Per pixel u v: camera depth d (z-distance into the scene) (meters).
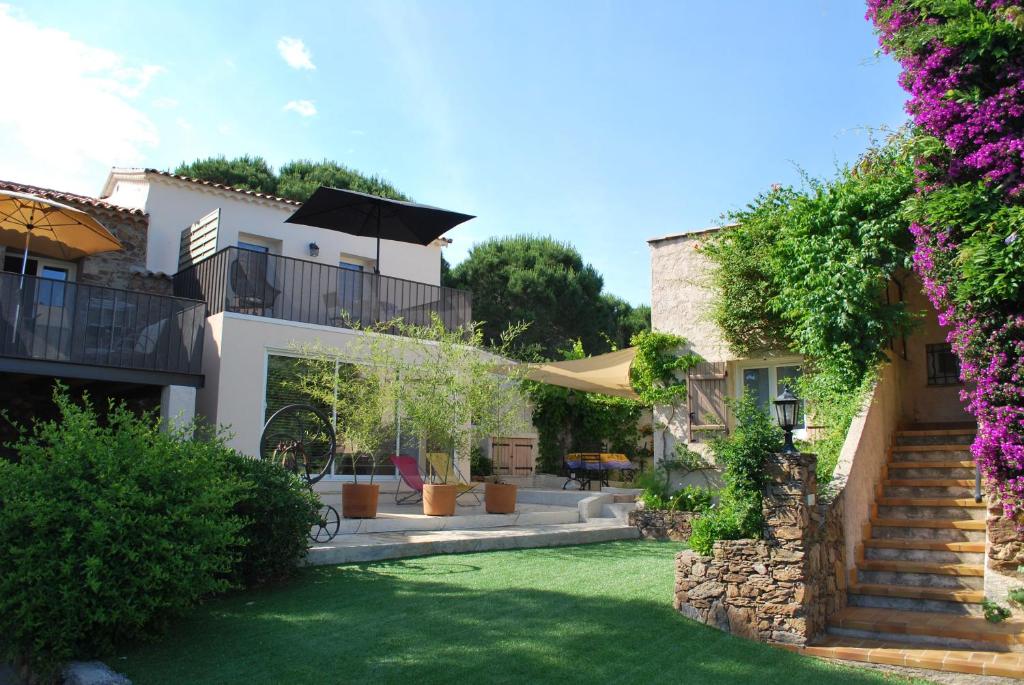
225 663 5.92
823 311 11.29
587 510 14.17
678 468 13.84
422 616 7.16
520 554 10.72
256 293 14.79
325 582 8.46
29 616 5.71
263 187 34.12
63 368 12.46
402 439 16.02
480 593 8.12
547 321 34.56
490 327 34.31
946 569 8.30
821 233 11.69
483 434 13.57
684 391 13.84
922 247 9.27
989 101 8.66
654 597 8.27
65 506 6.04
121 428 7.18
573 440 22.72
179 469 6.87
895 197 11.02
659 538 12.99
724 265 13.09
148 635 6.26
